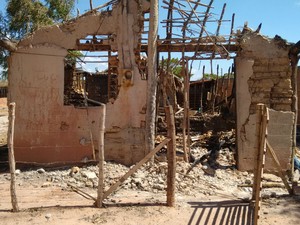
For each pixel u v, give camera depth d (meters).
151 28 4.69
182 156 5.14
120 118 4.88
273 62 4.80
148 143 4.73
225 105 7.59
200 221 3.07
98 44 4.95
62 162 4.86
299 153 5.79
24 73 4.85
